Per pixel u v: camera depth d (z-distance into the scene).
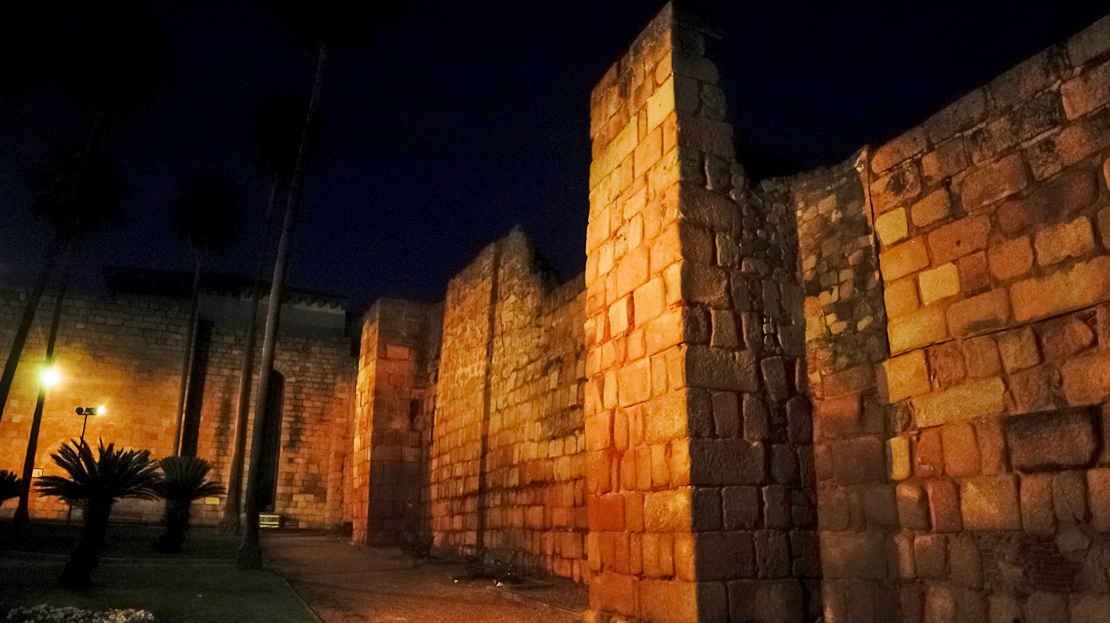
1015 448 4.35
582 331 9.27
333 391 27.23
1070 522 4.02
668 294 5.79
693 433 5.35
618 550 6.01
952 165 5.06
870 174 5.70
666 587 5.35
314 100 13.00
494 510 11.24
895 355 5.22
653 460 5.70
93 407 23.30
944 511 4.70
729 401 5.55
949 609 4.57
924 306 5.09
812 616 5.35
